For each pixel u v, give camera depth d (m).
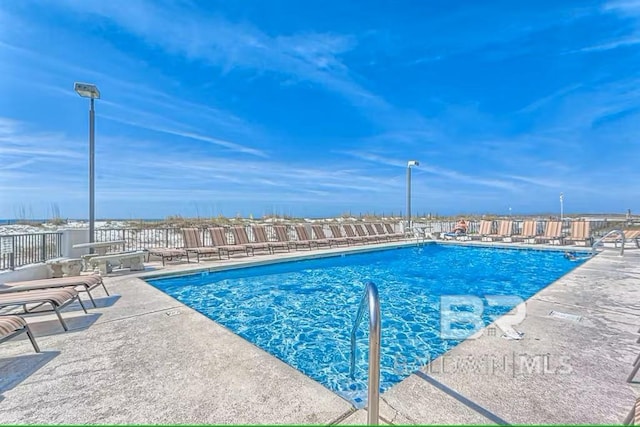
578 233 11.51
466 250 12.22
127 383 2.30
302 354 3.69
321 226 12.49
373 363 1.56
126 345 3.02
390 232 14.45
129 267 7.25
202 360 2.68
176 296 6.19
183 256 8.69
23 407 2.01
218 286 6.95
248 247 9.44
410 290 6.58
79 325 3.59
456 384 2.22
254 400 2.07
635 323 3.40
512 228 13.23
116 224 17.08
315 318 4.95
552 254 10.59
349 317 5.00
